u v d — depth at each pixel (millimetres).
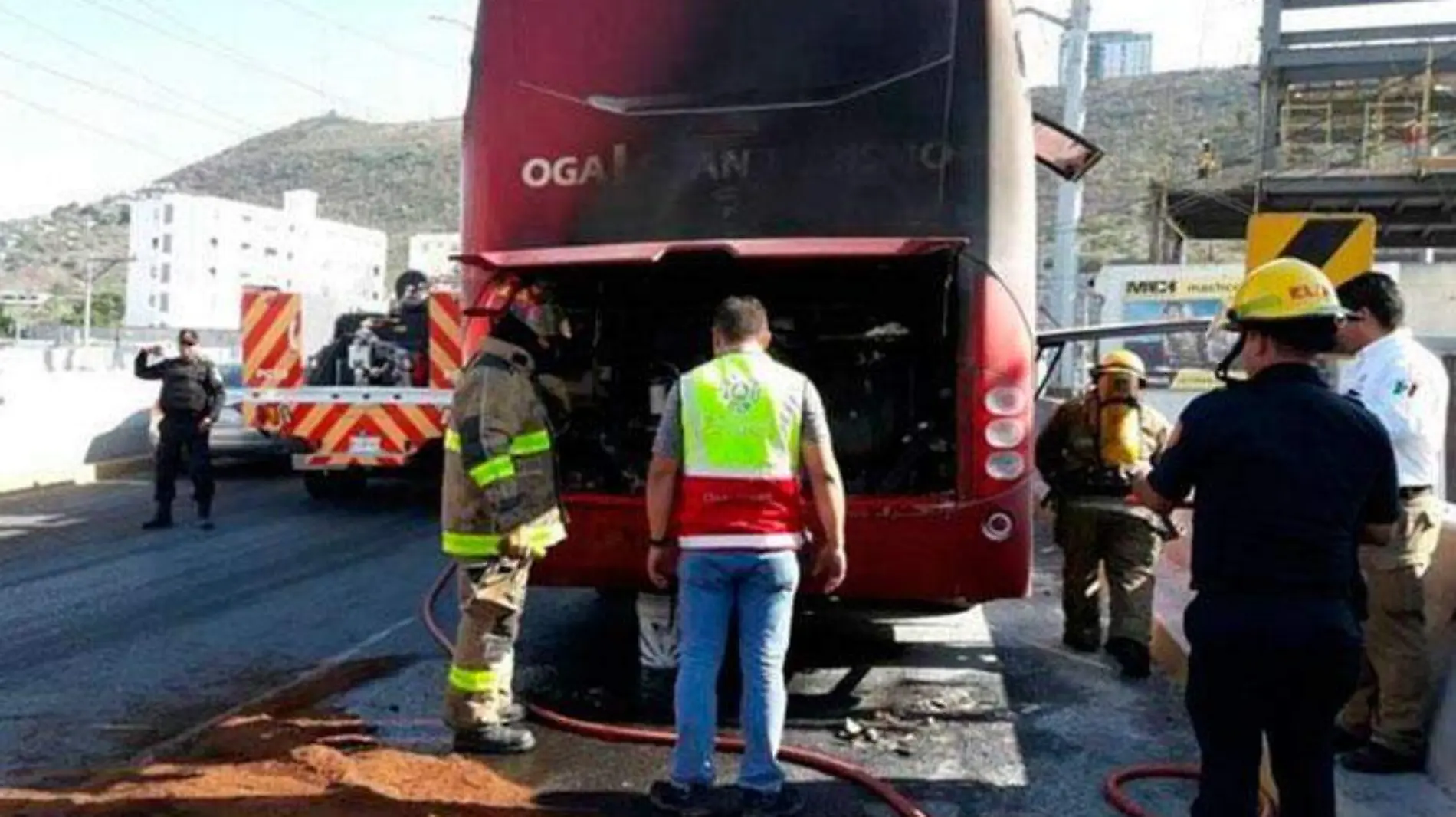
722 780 5406
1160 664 7602
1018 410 6199
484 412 5684
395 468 13797
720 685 6840
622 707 6496
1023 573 6207
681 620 5180
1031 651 7840
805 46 6305
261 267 90812
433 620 8312
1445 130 21312
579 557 6484
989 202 6203
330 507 13922
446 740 5906
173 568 10203
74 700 6480
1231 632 3752
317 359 14016
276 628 8141
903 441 6867
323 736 5914
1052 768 5688
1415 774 5078
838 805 5176
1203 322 9070
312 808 4918
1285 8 21641
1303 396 3859
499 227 6586
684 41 6387
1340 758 5234
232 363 20516
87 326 60250
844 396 6941
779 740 5133
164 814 4824
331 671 7078
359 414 13555
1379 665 5117
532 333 5949
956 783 5477
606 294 7078
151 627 8133
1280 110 21875
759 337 5293
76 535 11797
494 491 5645
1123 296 21797
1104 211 39000
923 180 6227
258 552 11008
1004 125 6254
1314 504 3756
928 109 6227
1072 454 7496
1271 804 4875
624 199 6434
